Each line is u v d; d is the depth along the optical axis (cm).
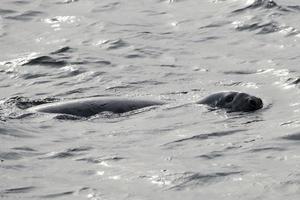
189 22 6538
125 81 4869
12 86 4872
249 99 4112
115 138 3472
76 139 3444
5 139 3381
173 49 5731
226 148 3206
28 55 5594
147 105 4222
